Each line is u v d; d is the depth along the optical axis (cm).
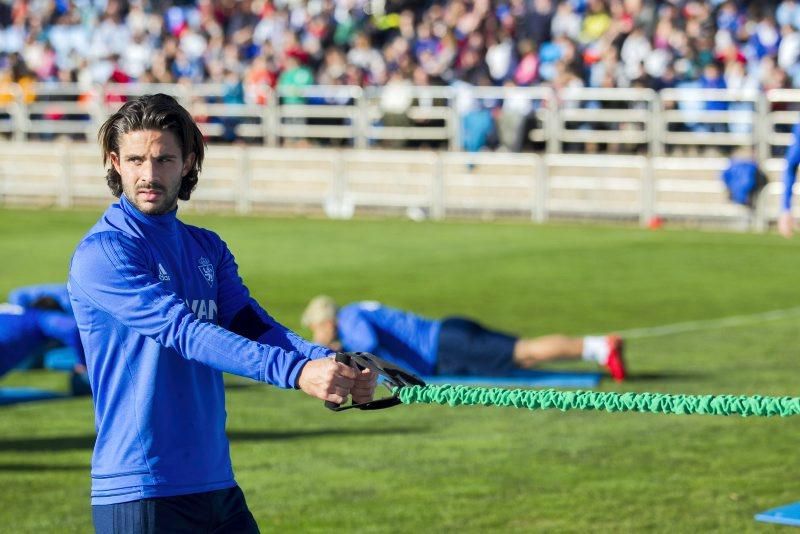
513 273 4931
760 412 968
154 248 1105
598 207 6494
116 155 1105
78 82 8294
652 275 4834
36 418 2700
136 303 1051
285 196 7169
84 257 1079
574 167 6556
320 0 8162
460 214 6806
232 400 2867
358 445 2445
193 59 8100
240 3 8362
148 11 8850
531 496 2091
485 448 2409
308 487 2164
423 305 4256
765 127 6178
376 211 6994
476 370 2927
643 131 6562
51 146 7756
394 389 1035
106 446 1098
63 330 2683
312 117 7375
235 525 1135
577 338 2955
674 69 6531
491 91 6788
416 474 2234
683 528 1908
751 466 2247
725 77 6444
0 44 9094
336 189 7081
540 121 6756
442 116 6931
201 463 1105
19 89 8025
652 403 988
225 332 1027
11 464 2330
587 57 6944
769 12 6956
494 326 3869
